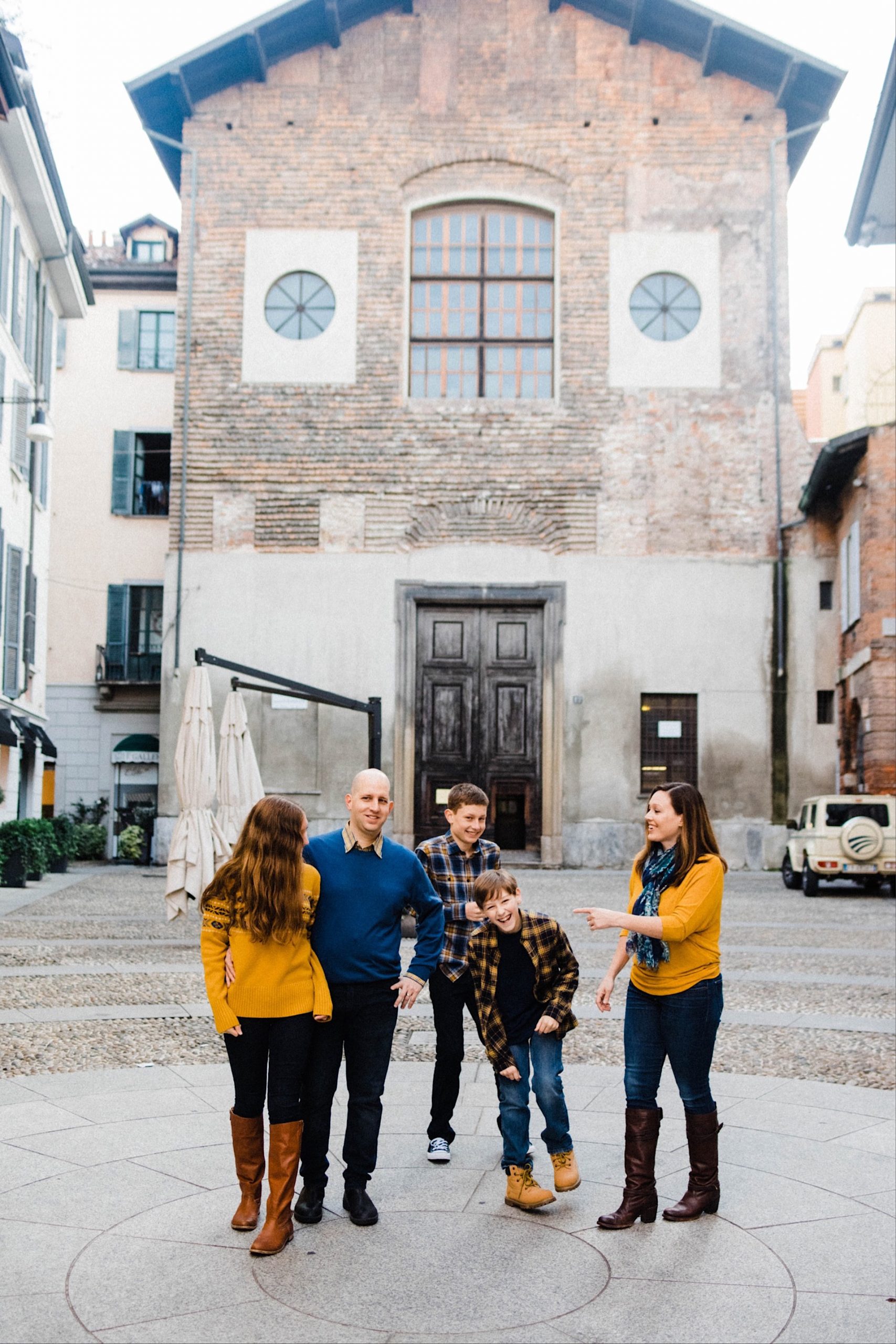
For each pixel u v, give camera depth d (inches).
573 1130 240.5
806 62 984.9
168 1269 166.7
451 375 1030.4
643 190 1029.2
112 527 1209.4
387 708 986.7
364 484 1005.8
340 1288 161.6
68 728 1190.9
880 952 505.7
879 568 865.5
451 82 1037.8
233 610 995.3
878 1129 242.1
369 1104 189.5
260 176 1031.0
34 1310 152.9
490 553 1001.5
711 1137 190.9
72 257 1014.4
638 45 1037.2
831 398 1787.6
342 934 188.1
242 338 1018.7
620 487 1003.9
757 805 979.9
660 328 1019.9
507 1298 159.2
